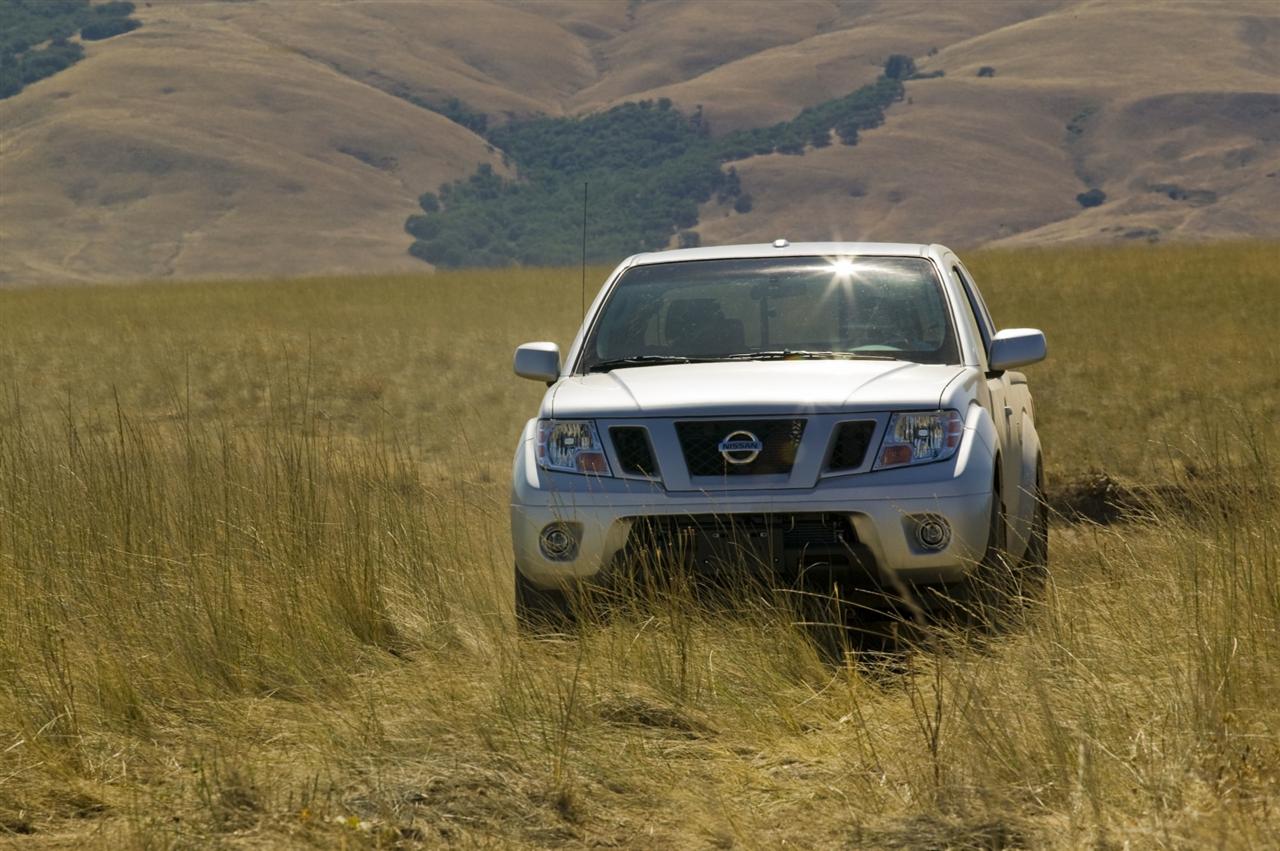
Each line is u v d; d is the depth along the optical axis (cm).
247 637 1287
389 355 4672
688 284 1616
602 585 1331
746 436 1313
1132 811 904
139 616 1338
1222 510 1499
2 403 3462
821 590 1324
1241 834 838
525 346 1564
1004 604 1334
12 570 1426
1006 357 1544
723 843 906
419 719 1126
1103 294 6166
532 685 1157
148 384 4075
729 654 1226
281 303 7450
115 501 1616
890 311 1545
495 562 1630
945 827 900
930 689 1185
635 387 1391
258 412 3578
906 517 1293
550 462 1362
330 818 931
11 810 965
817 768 1025
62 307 7562
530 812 945
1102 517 2380
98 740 1091
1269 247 8788
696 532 1309
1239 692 1060
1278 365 3800
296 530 1530
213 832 919
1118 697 1084
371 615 1387
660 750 1066
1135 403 3350
